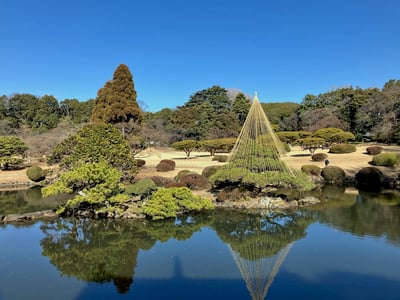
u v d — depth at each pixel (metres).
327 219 11.79
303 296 5.94
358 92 45.12
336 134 31.59
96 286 6.50
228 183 15.12
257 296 5.95
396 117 32.72
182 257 8.17
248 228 11.00
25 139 31.14
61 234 10.21
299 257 8.00
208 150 35.66
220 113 50.22
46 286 6.53
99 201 11.33
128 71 28.25
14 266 7.66
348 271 7.08
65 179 11.51
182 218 12.20
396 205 13.95
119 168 15.73
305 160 26.98
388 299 5.81
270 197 14.53
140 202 12.85
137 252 8.60
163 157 33.53
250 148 14.71
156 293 6.14
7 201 15.59
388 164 22.42
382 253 8.20
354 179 20.27
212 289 6.28
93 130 15.94
